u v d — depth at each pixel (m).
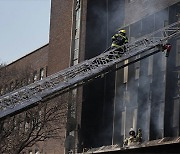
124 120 31.22
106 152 29.47
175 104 26.45
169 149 24.28
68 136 34.69
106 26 34.88
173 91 26.73
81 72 15.76
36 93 14.80
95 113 34.38
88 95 34.56
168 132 26.34
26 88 14.77
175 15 27.89
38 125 35.66
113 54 16.55
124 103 31.47
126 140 27.08
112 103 33.28
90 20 35.84
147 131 28.14
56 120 34.56
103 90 34.28
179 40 26.98
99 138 33.81
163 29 18.16
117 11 33.91
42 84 15.03
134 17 31.64
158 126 27.34
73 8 38.06
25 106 14.47
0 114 14.12
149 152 25.50
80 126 34.00
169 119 26.53
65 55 38.50
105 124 33.50
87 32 35.66
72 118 34.56
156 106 27.75
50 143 38.72
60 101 33.91
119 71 32.50
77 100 34.56
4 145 32.38
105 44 34.72
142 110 29.19
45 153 39.53
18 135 32.94
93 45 35.53
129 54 16.81
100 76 16.42
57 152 37.06
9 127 32.44
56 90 15.08
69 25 38.56
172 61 27.06
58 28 40.72
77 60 36.25
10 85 36.69
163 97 27.23
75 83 15.46
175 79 26.75
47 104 34.31
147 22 30.22
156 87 28.03
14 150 32.34
